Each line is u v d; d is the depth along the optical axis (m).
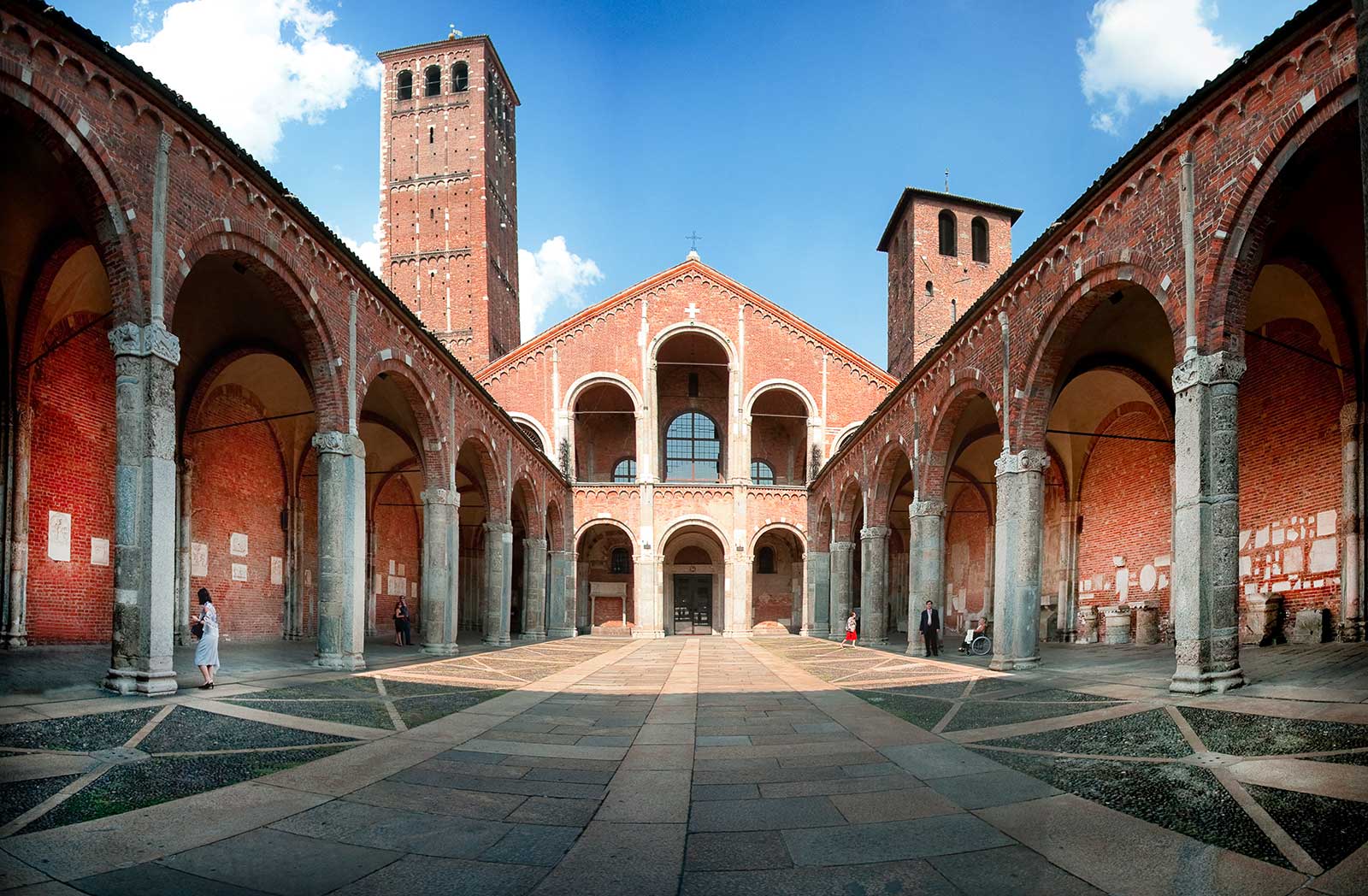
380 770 7.84
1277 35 9.90
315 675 14.87
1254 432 17.70
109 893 4.69
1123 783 7.04
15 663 13.09
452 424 23.56
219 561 21.97
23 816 6.04
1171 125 11.66
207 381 19.88
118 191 10.84
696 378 48.09
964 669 17.59
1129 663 16.14
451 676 16.42
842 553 34.88
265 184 13.96
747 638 39.44
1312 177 11.79
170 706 10.19
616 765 8.21
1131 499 23.42
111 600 17.77
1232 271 10.92
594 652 26.58
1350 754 7.10
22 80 9.53
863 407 43.25
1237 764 7.23
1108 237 13.58
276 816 6.26
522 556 48.38
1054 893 4.75
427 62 54.59
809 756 8.65
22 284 14.70
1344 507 15.28
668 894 4.80
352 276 17.19
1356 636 14.85
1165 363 18.77
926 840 5.74
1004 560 16.53
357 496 16.94
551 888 4.89
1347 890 4.58
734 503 41.62
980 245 50.03
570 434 42.44
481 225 52.47
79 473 16.88
